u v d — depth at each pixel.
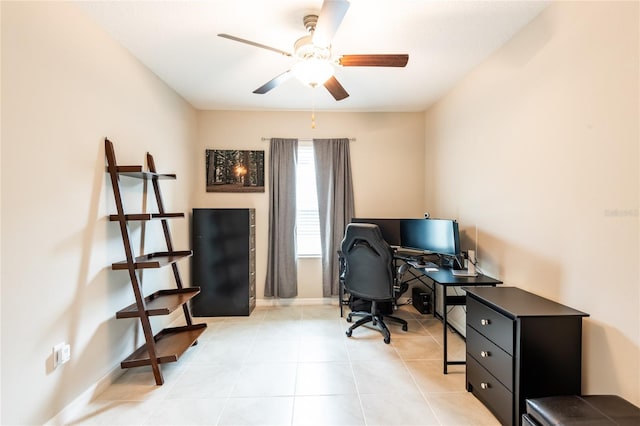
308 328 3.12
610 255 1.45
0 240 1.39
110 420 1.76
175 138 3.17
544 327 1.55
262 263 3.85
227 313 3.47
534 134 1.95
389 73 2.76
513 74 2.15
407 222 3.34
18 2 1.46
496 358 1.74
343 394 2.00
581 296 1.61
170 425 1.72
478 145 2.62
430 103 3.59
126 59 2.31
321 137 3.88
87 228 1.91
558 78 1.75
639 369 1.33
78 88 1.83
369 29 2.06
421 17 1.92
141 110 2.52
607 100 1.46
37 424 1.56
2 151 1.39
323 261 3.85
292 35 2.13
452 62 2.55
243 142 3.82
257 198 3.84
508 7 1.83
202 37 2.15
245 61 2.51
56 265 1.68
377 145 3.91
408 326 3.16
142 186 2.56
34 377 1.54
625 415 1.22
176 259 2.39
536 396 1.55
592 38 1.54
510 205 2.20
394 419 1.76
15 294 1.45
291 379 2.18
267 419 1.77
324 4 1.42
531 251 1.98
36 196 1.56
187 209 3.48
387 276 2.76
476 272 2.52
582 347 1.58
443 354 2.46
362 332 3.01
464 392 2.02
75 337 1.80
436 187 3.56
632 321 1.36
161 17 1.92
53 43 1.66
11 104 1.43
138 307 2.11
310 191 3.91
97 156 2.00
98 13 1.88
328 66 1.96
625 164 1.38
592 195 1.55
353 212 3.87
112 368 2.14
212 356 2.52
